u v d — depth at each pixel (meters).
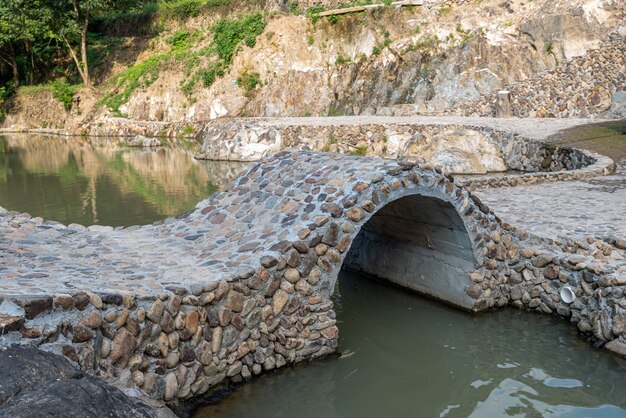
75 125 33.59
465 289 7.23
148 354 4.75
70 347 4.18
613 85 21.19
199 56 33.00
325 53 29.89
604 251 7.23
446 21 27.53
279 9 33.34
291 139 20.95
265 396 5.43
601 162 13.12
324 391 5.58
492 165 17.42
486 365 6.09
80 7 34.91
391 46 28.25
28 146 27.75
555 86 22.58
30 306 4.03
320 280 5.96
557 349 6.37
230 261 5.80
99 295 4.45
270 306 5.68
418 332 6.86
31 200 14.52
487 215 7.10
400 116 24.86
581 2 23.67
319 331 6.01
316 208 6.16
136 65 36.19
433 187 6.54
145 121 32.16
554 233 7.75
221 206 7.32
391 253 8.27
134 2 37.00
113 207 13.55
